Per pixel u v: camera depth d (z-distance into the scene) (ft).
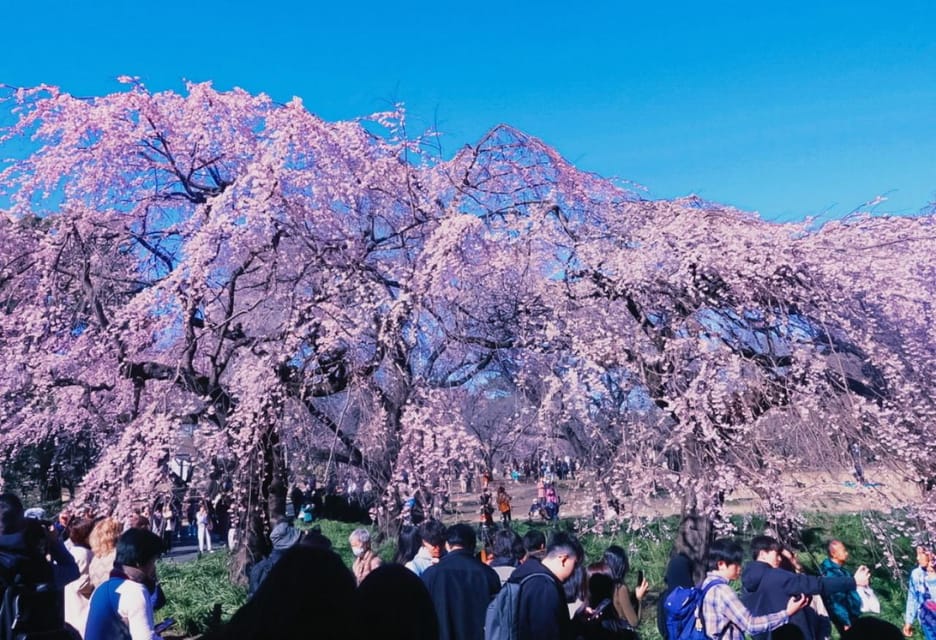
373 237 30.48
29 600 13.83
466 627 13.14
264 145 28.53
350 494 39.09
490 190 32.73
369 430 27.48
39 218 30.99
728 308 26.27
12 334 29.25
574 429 26.86
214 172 31.50
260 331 29.99
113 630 12.19
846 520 33.47
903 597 27.30
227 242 27.37
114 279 29.66
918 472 23.93
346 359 27.37
